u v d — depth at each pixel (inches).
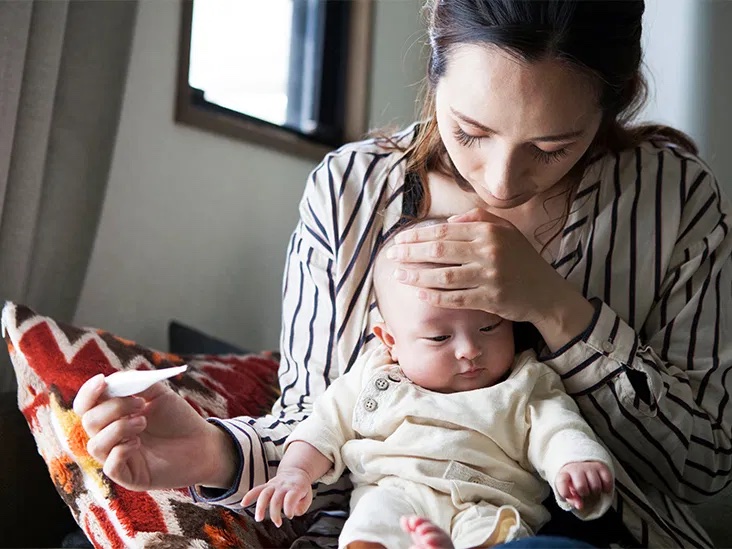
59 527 45.5
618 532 36.3
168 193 66.4
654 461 38.4
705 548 38.2
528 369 36.6
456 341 36.4
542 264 35.7
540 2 30.3
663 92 79.1
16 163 51.0
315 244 43.1
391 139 45.4
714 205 41.6
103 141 55.8
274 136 76.2
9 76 49.7
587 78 31.0
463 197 41.7
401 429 35.6
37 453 44.1
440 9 34.0
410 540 31.6
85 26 54.6
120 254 62.5
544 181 34.1
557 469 32.1
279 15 82.7
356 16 88.5
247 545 36.5
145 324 64.4
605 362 36.2
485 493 33.9
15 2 49.9
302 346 43.1
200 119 68.5
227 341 71.5
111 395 29.4
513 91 30.5
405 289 37.9
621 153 41.9
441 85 33.9
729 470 39.6
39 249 53.2
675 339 39.4
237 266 72.5
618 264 40.0
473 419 35.2
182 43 67.1
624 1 32.4
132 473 30.2
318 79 86.9
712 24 77.2
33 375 41.4
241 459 34.7
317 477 35.3
